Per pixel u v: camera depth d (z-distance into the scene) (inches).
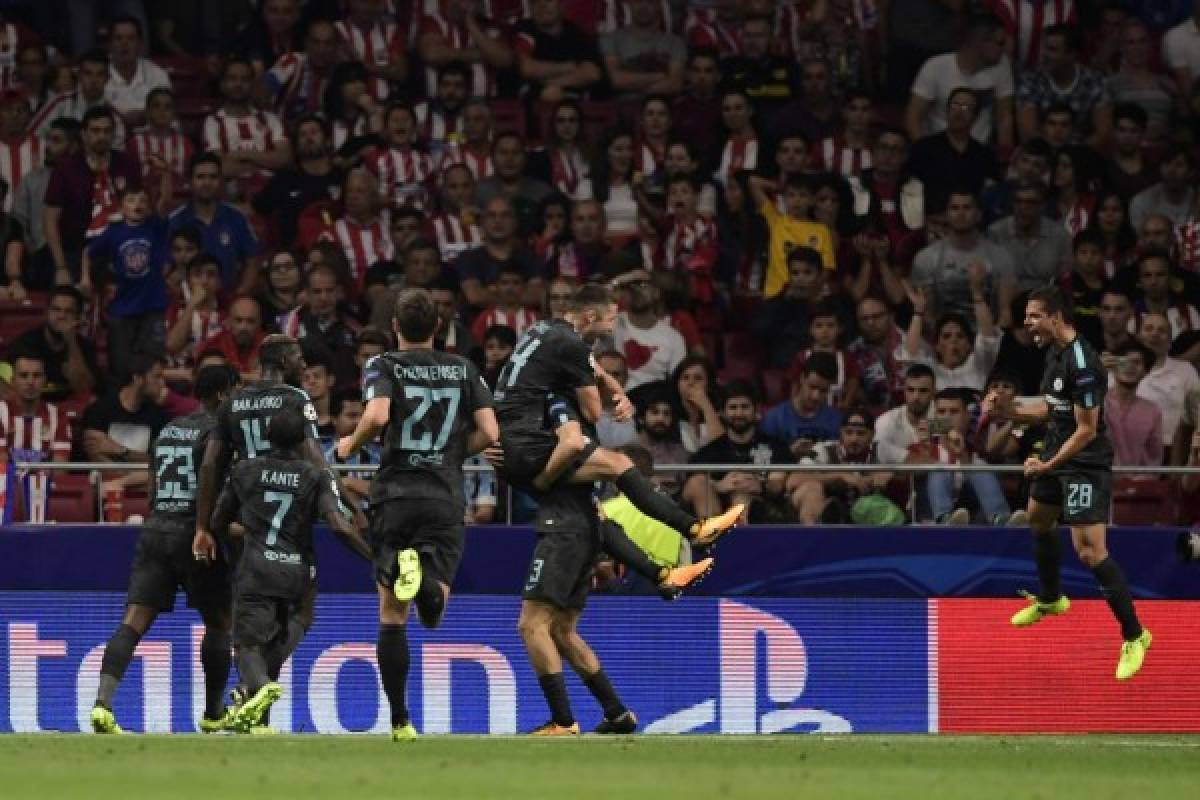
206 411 1439.5
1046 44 2440.9
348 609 1621.6
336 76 2338.8
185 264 2116.1
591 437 1357.0
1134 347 2001.7
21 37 2381.9
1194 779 996.6
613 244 2244.1
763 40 2418.8
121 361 2080.5
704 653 1640.0
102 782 877.8
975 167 2313.0
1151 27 2554.1
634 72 2434.8
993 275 2154.3
